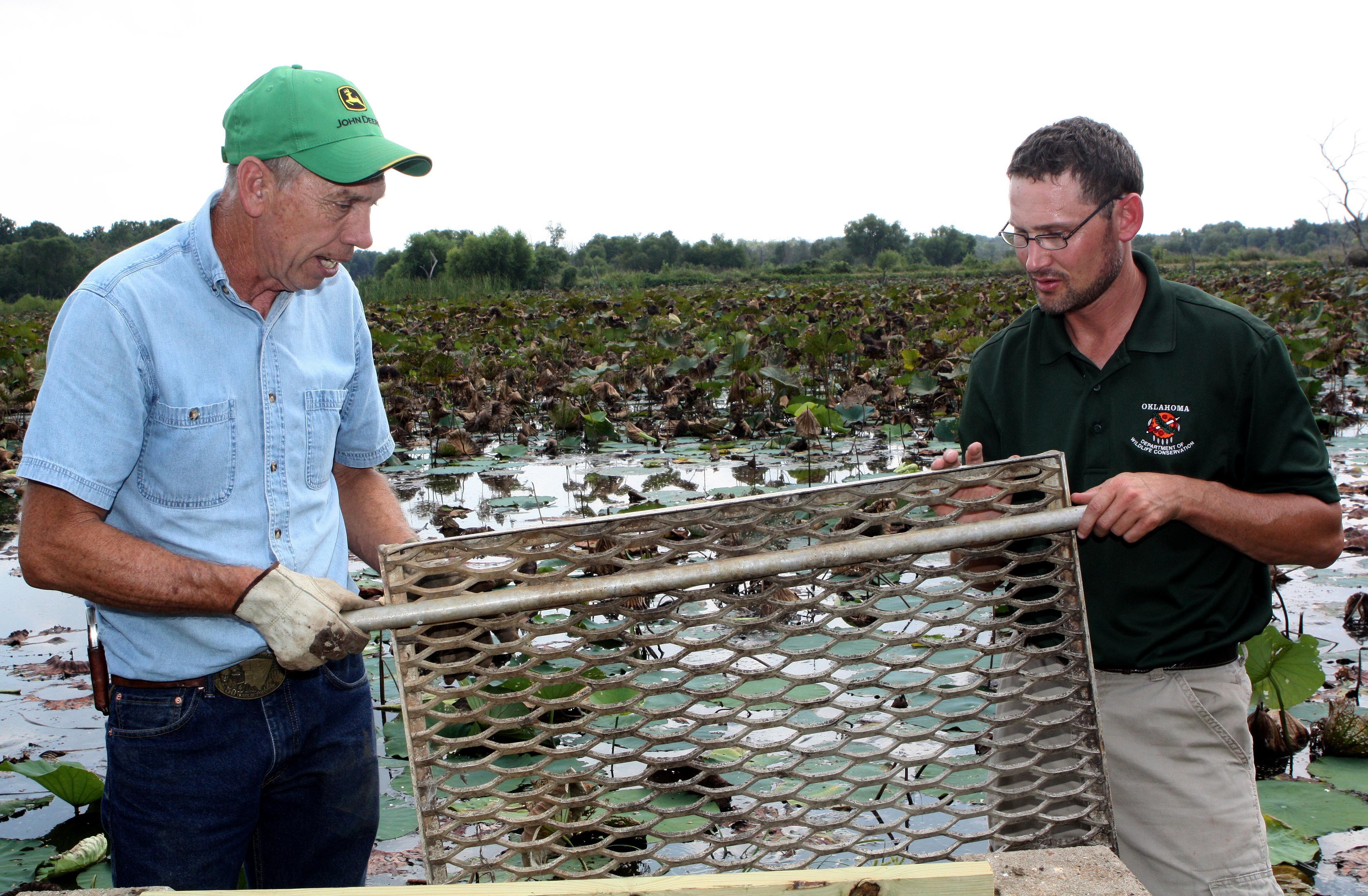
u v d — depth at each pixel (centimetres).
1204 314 192
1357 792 284
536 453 851
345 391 203
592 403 996
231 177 175
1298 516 182
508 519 604
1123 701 198
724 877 120
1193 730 194
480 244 5397
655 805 269
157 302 171
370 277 5419
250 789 187
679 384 1041
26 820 291
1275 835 262
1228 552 192
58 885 253
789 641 378
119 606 167
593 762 294
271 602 159
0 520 643
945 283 4422
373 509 226
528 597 144
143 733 180
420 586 160
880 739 303
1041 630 161
